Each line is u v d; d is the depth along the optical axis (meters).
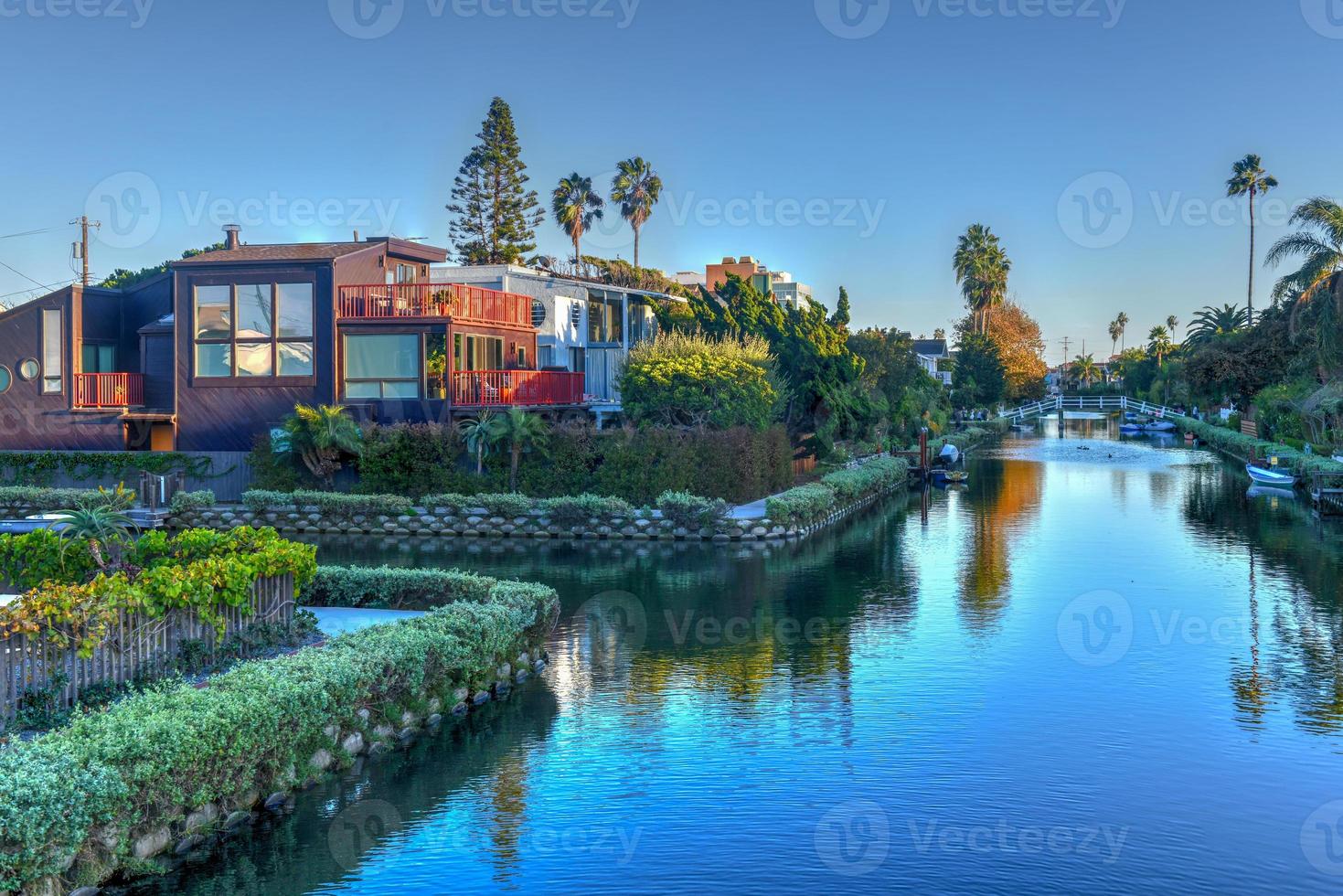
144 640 14.66
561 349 50.94
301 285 41.53
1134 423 112.25
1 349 44.16
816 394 52.56
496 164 78.25
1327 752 14.76
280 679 13.02
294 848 11.82
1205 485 53.78
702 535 35.62
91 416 43.44
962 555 32.12
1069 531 37.34
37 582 17.69
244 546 17.73
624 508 36.19
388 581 20.80
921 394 77.50
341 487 40.84
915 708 16.81
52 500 39.19
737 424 42.12
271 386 41.81
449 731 15.66
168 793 11.22
